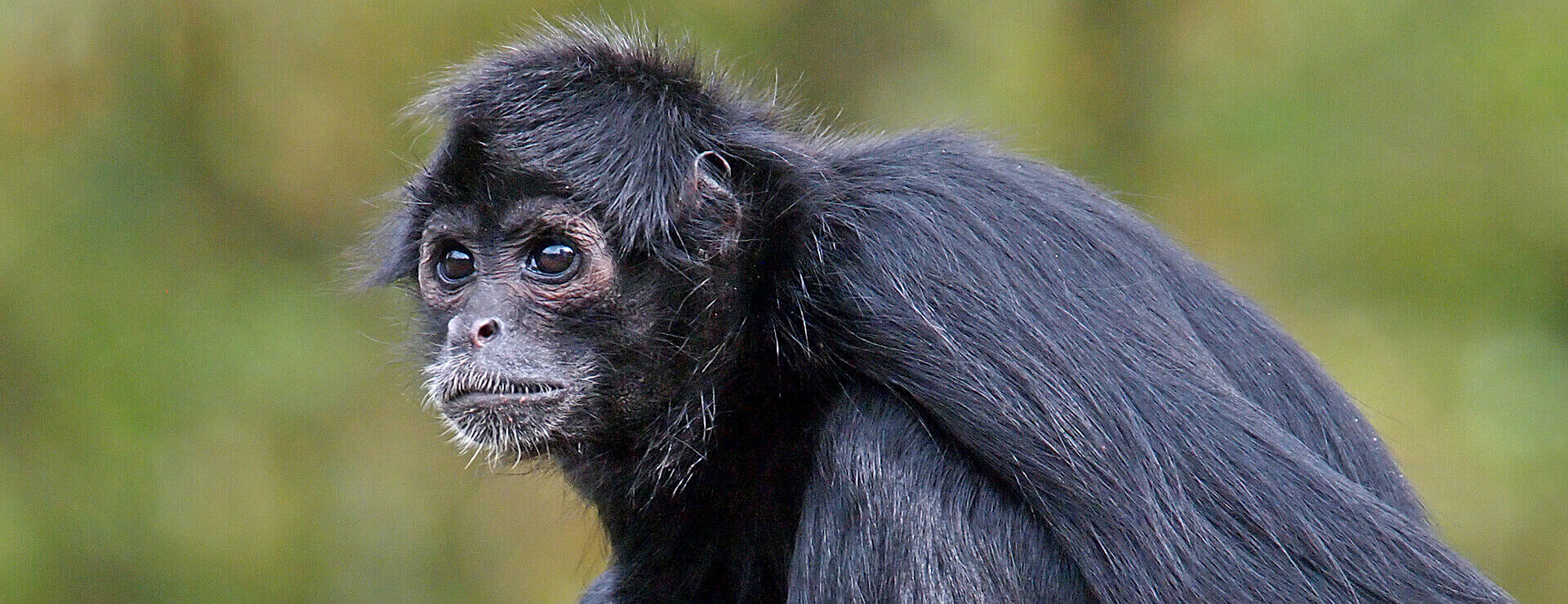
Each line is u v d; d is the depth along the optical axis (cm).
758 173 1077
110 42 2016
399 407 2073
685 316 1066
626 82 1062
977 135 1157
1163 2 2195
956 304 985
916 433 977
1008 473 950
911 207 1027
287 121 2030
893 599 948
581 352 1059
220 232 2064
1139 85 2198
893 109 2078
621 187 1034
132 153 2033
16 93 1997
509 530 2089
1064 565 945
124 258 2025
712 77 1132
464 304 1073
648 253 1052
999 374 964
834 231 1036
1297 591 930
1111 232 1048
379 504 2072
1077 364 966
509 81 1054
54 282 2012
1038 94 2155
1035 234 1016
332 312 2055
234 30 2022
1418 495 1123
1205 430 959
